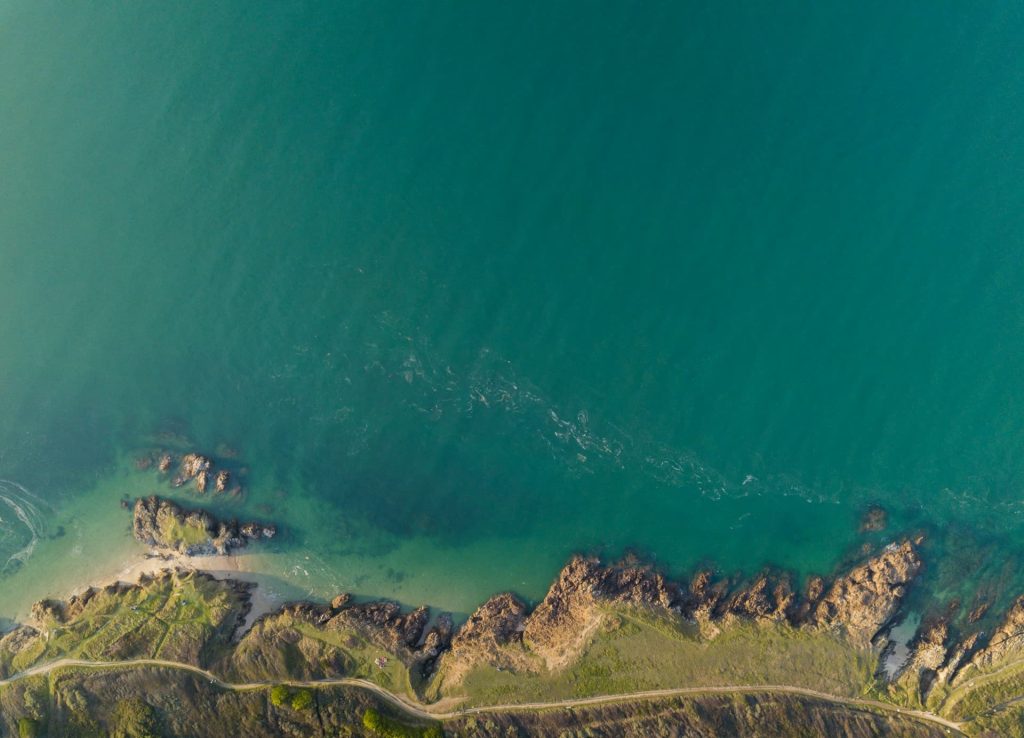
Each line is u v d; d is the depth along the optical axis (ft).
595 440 253.85
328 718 232.94
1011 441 244.83
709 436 250.98
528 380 255.70
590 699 233.35
